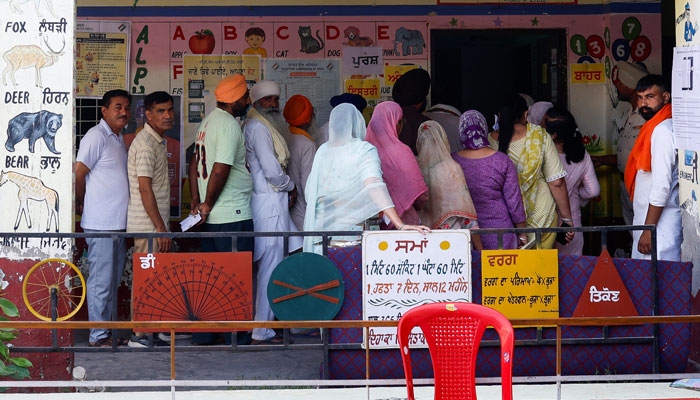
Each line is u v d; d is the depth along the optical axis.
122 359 9.33
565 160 10.29
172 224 11.71
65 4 7.91
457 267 7.50
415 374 7.69
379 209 8.07
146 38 11.71
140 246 9.89
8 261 7.89
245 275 7.65
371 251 7.50
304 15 11.84
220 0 11.76
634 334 7.75
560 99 12.23
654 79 9.48
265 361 9.22
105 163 9.77
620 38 11.96
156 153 9.90
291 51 11.86
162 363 9.15
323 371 7.69
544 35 12.48
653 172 8.66
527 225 9.55
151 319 7.63
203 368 8.93
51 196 7.93
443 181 8.73
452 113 11.26
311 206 8.46
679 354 7.79
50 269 7.89
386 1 11.87
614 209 12.09
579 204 10.64
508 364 5.53
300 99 10.71
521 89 13.79
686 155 7.99
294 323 6.45
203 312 7.66
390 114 8.71
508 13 11.98
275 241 9.91
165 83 11.75
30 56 7.91
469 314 5.71
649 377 7.18
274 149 9.99
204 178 9.62
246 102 9.83
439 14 11.92
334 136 8.39
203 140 9.61
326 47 11.87
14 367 7.10
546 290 7.59
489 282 7.56
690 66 7.86
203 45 11.76
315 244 8.27
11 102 7.92
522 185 9.54
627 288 7.71
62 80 7.92
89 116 11.66
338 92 11.90
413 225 8.16
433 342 5.77
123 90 10.98
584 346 7.76
